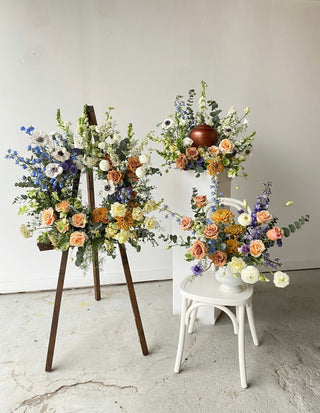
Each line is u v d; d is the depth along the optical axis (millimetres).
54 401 1672
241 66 2742
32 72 2502
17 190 2650
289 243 3145
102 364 1930
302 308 2508
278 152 2949
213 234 1619
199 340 2137
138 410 1610
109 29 2531
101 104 2633
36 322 2369
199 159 2049
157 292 2789
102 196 1897
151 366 1907
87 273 2877
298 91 2865
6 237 2721
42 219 1678
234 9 2645
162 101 2699
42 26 2453
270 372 1846
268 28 2715
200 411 1603
